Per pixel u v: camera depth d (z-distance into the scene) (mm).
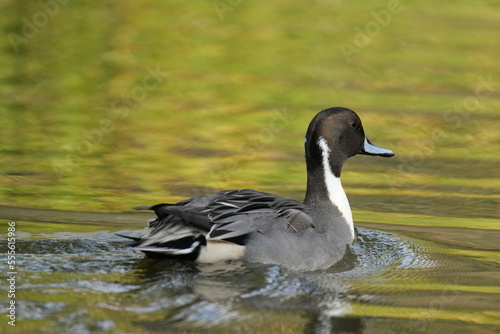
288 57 23344
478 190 14516
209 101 19938
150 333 8414
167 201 13680
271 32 25844
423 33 25734
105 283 9688
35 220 12375
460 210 13469
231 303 9344
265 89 20641
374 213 13289
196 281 9867
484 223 12836
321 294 9828
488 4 29484
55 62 22719
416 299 9844
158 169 15484
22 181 14578
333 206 11680
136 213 12922
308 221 10930
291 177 15172
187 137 17516
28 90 20484
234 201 10734
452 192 14414
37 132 17547
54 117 18516
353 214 13219
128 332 8398
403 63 22938
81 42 24469
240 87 20875
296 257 10570
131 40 24797
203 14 27781
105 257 10617
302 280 10242
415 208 13555
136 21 26797
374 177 15242
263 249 10484
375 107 19328
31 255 10617
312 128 11922
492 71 22234
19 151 16328
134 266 10297
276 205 10930
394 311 9453
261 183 14812
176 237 10398
